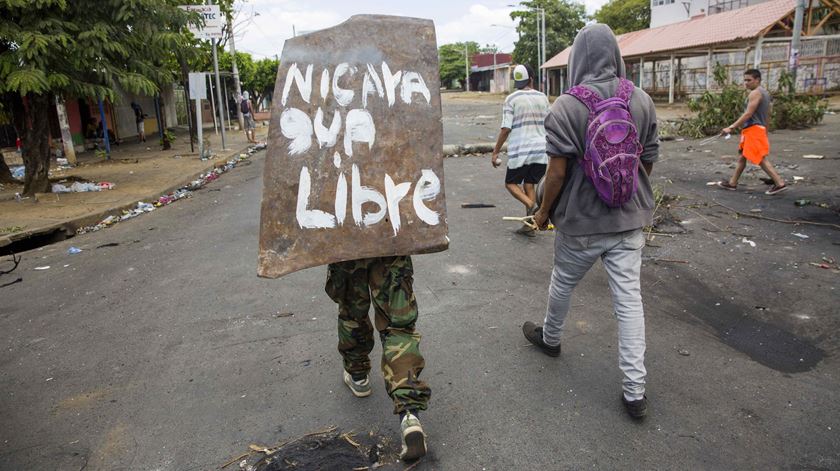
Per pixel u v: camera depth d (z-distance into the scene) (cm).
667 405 300
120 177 1196
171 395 328
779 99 1512
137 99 2416
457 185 923
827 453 258
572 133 277
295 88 253
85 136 1938
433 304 442
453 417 295
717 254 528
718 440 270
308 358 364
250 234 687
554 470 253
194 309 454
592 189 283
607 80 284
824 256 507
